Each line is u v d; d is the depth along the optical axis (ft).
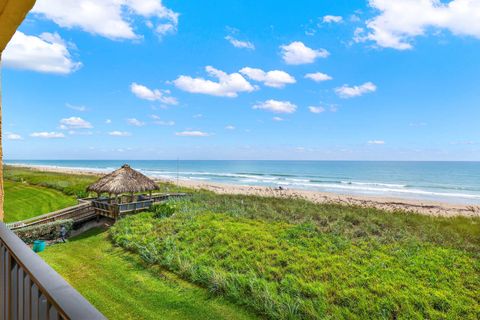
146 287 26.71
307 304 22.94
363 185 167.43
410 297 23.61
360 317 21.72
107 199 58.39
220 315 22.50
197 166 451.12
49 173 155.02
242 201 60.70
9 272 6.54
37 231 42.96
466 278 27.09
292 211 52.24
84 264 32.32
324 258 31.24
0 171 10.94
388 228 42.98
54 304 4.01
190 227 41.57
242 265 29.94
